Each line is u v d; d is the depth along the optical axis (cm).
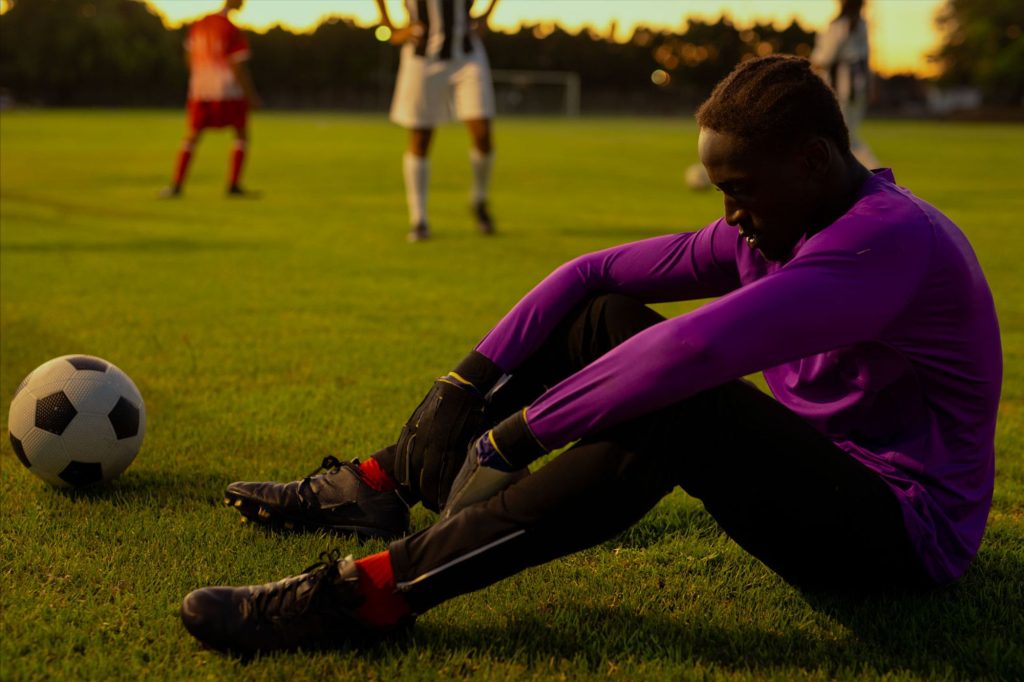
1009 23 6328
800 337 149
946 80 6931
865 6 1138
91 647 173
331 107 6625
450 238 799
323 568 167
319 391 361
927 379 170
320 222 894
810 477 160
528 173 1538
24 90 5616
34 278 584
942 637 185
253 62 6462
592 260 190
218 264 653
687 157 1973
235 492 226
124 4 5966
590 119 5578
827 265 151
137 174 1380
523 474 167
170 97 5941
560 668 171
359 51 6594
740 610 196
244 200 1073
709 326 147
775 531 168
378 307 526
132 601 190
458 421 184
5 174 1335
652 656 177
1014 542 237
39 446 246
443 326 482
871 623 190
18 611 185
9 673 163
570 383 154
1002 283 635
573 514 155
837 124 152
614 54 7012
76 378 251
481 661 172
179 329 463
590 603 198
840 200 158
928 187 1305
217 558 211
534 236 816
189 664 168
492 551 159
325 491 223
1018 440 329
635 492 155
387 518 220
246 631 167
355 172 1482
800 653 180
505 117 5841
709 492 166
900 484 174
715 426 157
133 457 259
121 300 528
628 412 150
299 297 550
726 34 6975
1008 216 993
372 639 171
